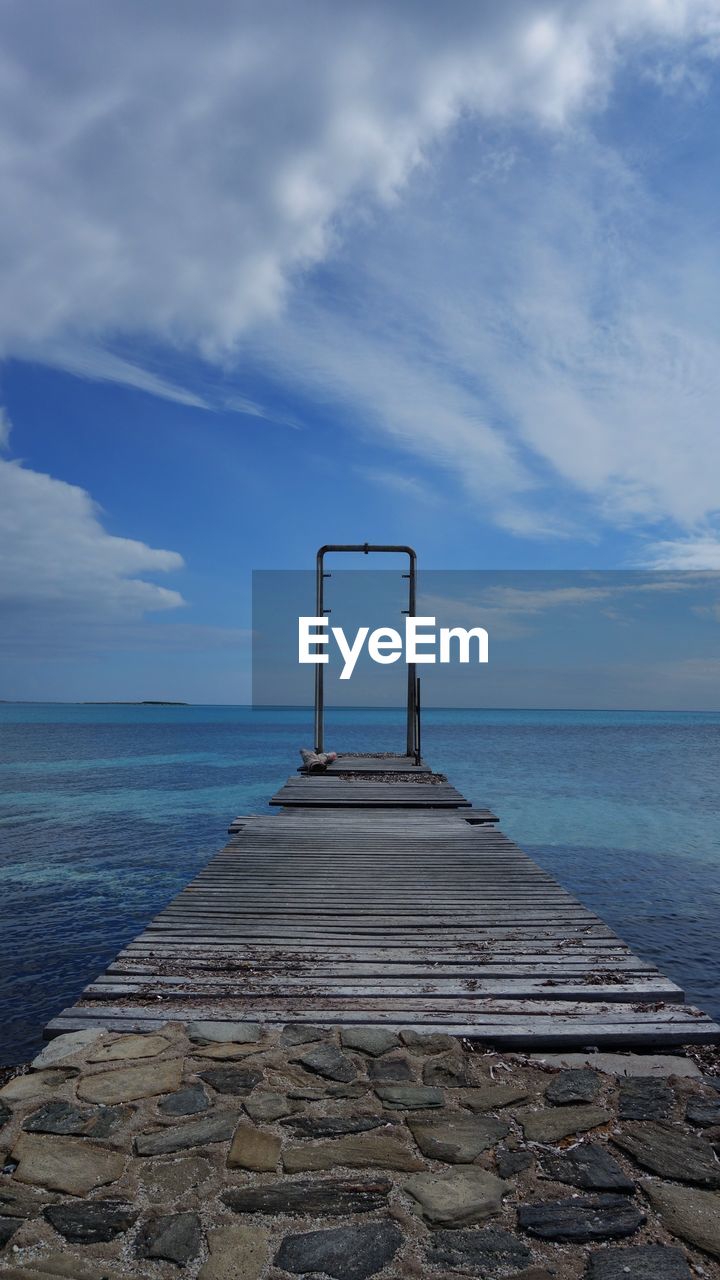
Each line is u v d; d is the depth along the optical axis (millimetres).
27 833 18797
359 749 54562
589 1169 2631
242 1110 2955
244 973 4332
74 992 8578
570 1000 4016
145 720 139125
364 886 6355
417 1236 2312
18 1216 2367
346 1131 2832
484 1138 2809
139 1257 2207
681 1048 3568
